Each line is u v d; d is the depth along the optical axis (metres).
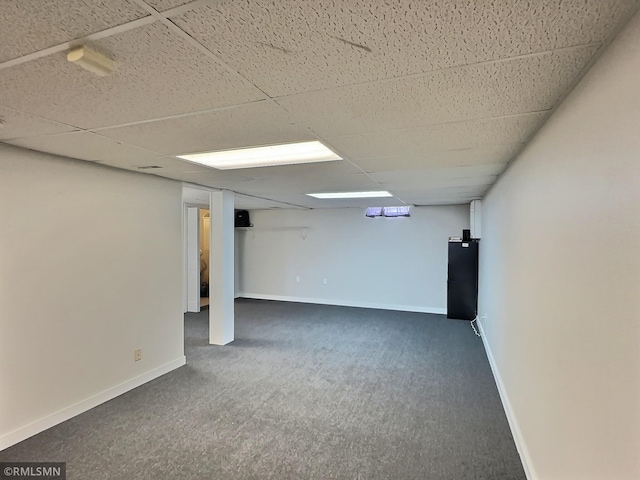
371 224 7.21
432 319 6.20
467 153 2.43
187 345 4.69
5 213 2.38
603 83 1.09
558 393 1.54
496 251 3.63
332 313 6.69
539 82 1.30
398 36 1.00
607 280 1.07
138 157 2.66
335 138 2.07
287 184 4.04
